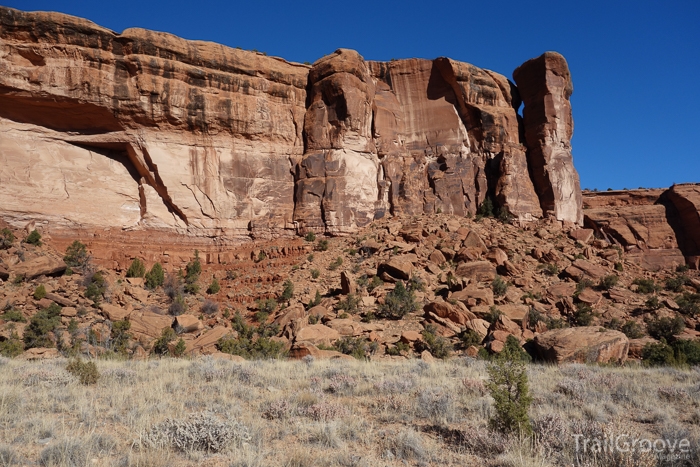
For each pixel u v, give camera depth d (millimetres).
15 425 7004
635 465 5902
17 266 31109
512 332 25797
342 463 5977
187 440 6414
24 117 38750
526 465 5828
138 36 40312
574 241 44625
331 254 40688
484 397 9781
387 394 10609
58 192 38844
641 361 20906
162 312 31922
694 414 8977
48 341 23719
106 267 36656
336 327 26406
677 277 41531
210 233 42344
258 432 7102
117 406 8594
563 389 11070
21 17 37000
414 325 28094
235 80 44688
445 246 39844
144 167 41562
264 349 22094
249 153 45062
